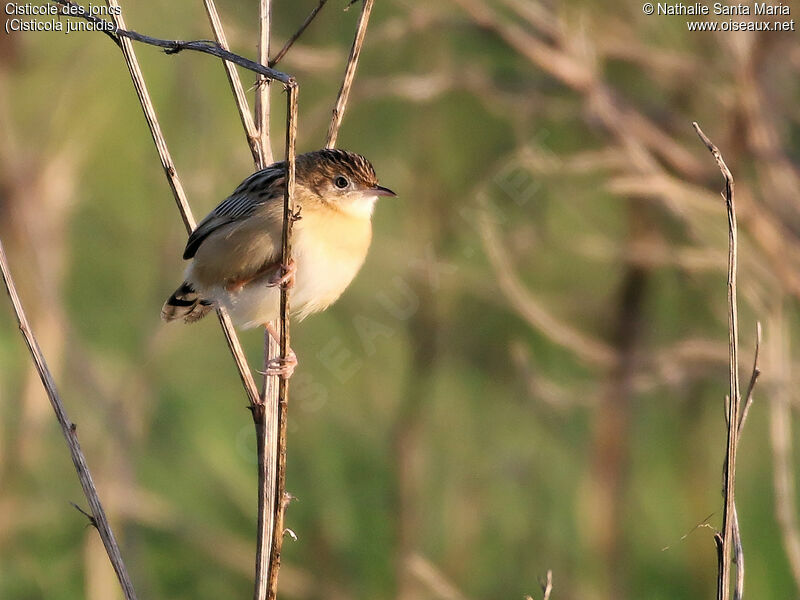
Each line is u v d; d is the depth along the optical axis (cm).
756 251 1147
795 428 1271
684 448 1329
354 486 1296
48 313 1273
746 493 1308
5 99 1280
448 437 1340
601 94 1166
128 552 1200
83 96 1322
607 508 1258
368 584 1247
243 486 1310
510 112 1254
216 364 1394
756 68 1136
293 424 1303
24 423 1264
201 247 852
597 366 1308
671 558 1313
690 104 1273
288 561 1262
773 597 1196
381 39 1211
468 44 1305
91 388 1270
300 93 1313
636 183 1073
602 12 1238
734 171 1152
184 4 1295
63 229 1325
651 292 1314
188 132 1318
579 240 1223
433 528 1288
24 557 1250
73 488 1290
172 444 1334
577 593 1251
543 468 1333
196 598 1248
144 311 1400
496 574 1273
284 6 1286
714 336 1295
